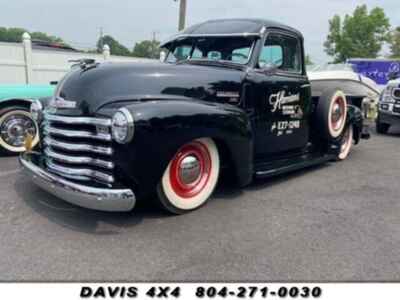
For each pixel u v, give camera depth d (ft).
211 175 13.37
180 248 10.62
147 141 10.77
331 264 10.09
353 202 14.73
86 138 11.41
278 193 15.47
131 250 10.42
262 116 15.25
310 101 18.06
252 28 15.35
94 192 10.49
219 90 13.92
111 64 12.96
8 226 11.55
